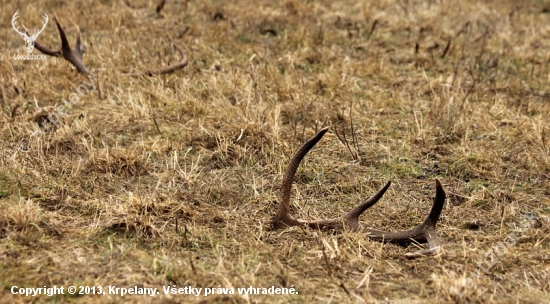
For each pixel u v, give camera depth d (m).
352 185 11.59
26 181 11.01
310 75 16.47
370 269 9.19
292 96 14.81
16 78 14.88
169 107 14.18
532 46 19.14
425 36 19.27
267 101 14.49
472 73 16.94
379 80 16.36
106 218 9.98
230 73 15.54
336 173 12.05
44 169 11.39
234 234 9.95
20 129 12.76
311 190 11.48
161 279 8.69
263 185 11.51
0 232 9.43
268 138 12.68
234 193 11.18
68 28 18.58
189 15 20.14
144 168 11.75
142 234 9.69
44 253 9.10
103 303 8.16
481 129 13.92
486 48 18.69
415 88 16.03
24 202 10.22
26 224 9.58
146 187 11.29
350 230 9.92
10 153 11.98
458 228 10.52
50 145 12.27
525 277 9.18
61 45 16.66
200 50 17.39
